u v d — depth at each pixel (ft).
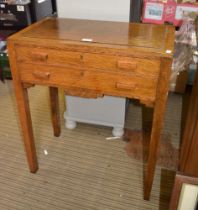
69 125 5.92
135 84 3.45
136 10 5.58
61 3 4.84
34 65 3.71
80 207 4.32
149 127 6.07
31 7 7.66
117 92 3.60
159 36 3.80
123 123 5.61
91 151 5.41
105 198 4.46
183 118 6.36
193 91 3.76
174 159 5.17
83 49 3.40
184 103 6.91
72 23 4.39
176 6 6.52
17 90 3.98
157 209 4.27
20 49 3.64
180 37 6.34
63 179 4.80
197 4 6.46
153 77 3.33
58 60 3.58
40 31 3.95
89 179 4.80
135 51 3.23
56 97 5.30
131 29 4.11
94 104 5.51
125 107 5.52
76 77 3.64
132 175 4.88
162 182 4.72
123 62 3.33
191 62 6.50
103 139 5.71
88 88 3.69
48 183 4.72
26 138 4.46
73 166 5.06
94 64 3.47
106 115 5.60
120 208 4.30
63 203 4.38
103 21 4.55
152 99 3.50
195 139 2.92
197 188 3.13
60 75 3.69
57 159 5.22
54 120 5.52
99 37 3.71
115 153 5.36
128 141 5.65
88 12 4.84
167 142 5.61
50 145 5.55
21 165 5.08
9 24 7.62
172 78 6.77
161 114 3.55
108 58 3.37
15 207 4.32
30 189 4.61
